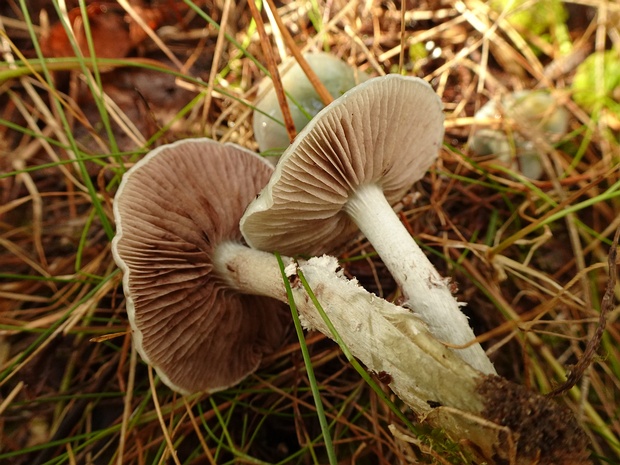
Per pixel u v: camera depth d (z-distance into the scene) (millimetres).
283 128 114
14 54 146
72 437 97
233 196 102
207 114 130
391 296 113
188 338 94
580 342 110
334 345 108
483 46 149
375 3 156
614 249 72
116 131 139
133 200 88
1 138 137
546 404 63
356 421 102
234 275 96
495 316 112
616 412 100
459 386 65
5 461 97
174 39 158
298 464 97
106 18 150
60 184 133
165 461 90
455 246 110
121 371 102
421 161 99
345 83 116
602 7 150
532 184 121
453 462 69
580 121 142
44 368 108
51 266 121
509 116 135
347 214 94
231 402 101
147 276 85
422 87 79
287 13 159
